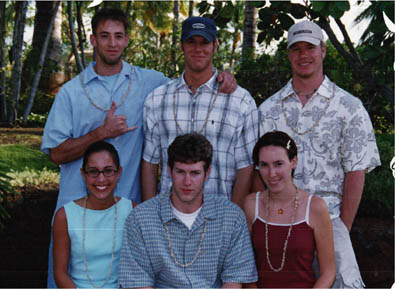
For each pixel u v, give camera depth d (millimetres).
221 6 2559
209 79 2090
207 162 1748
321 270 1831
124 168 2209
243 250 1801
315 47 1978
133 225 1798
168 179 2145
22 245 2494
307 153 2039
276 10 2463
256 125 2123
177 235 1788
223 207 1815
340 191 2037
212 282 1800
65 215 1969
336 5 2131
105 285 1959
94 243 1955
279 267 1831
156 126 2158
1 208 2488
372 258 2439
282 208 1860
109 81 2227
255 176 2170
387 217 2473
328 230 1827
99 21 2139
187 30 1986
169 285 1807
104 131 2119
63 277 1938
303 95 2061
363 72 2539
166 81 2357
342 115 1980
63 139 2188
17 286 2395
